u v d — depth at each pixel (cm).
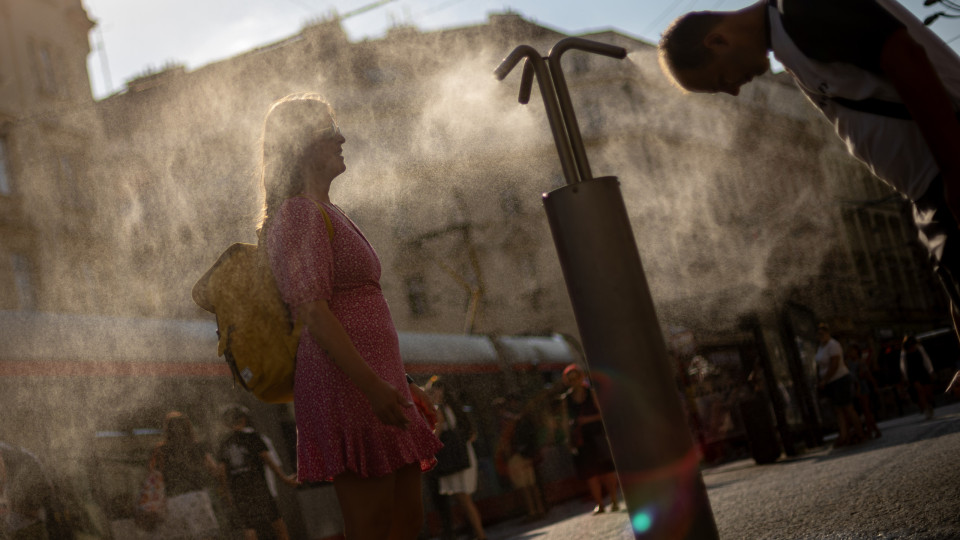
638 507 236
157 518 668
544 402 1359
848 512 454
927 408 1636
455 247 3553
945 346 2569
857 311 4894
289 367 247
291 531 816
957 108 213
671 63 236
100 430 709
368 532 241
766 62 230
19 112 2302
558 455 1364
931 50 212
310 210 244
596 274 236
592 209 238
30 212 2250
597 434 1004
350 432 239
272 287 246
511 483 1250
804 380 1505
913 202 223
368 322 248
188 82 3212
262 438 714
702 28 229
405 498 256
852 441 1256
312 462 243
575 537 682
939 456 658
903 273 5459
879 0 214
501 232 3759
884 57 201
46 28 2453
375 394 228
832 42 207
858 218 5278
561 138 250
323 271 237
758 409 1260
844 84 215
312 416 243
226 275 251
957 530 331
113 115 3116
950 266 218
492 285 3609
